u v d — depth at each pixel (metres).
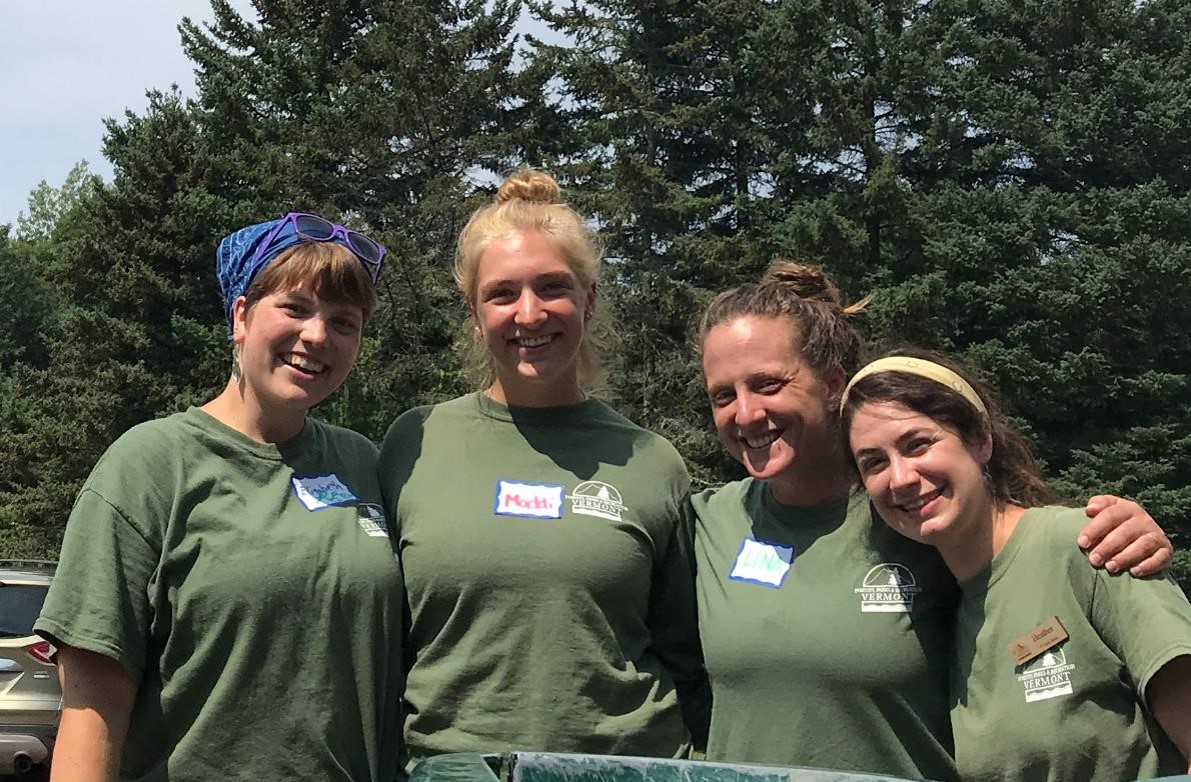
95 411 26.48
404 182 28.45
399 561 2.76
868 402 2.45
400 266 24.67
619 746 2.62
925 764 2.51
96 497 2.38
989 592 2.38
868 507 2.71
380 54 30.48
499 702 2.61
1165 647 2.09
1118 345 22.62
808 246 22.91
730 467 22.56
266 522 2.50
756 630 2.64
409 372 25.41
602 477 2.85
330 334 2.59
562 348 2.85
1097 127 24.62
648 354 24.06
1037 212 23.38
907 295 21.28
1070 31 26.33
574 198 25.27
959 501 2.37
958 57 26.75
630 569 2.75
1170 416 22.56
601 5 29.83
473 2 32.06
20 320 49.47
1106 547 2.23
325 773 2.45
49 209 60.12
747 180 28.75
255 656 2.41
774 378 2.71
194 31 33.75
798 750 2.54
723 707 2.69
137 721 2.41
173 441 2.50
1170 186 25.05
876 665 2.52
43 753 6.16
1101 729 2.18
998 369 22.06
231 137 30.80
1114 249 22.28
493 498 2.77
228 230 27.84
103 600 2.30
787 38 25.28
